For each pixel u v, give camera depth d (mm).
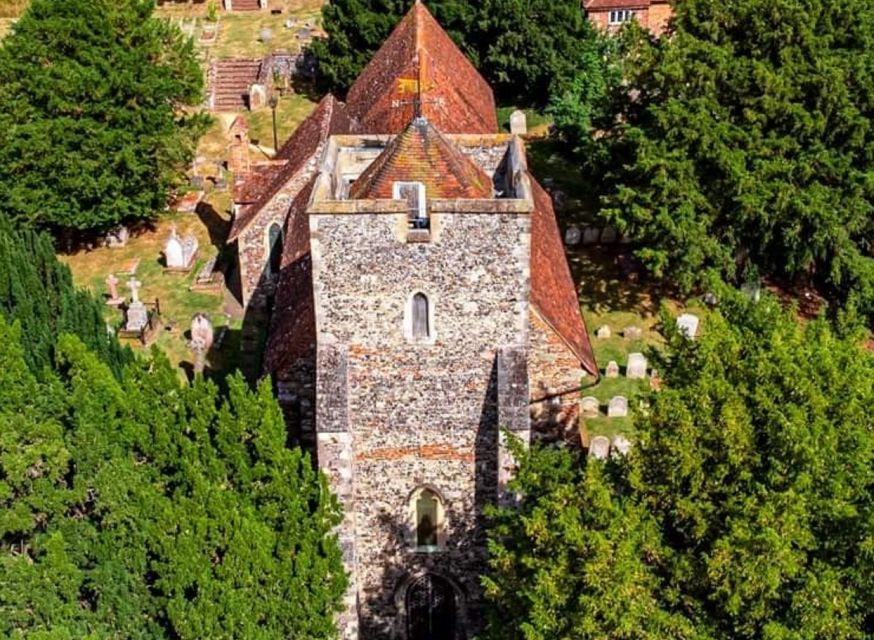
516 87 73562
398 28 57469
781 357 27031
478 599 36000
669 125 47906
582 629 24781
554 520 26750
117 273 58312
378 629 36688
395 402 32906
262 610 28797
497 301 31375
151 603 29531
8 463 29047
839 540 25047
